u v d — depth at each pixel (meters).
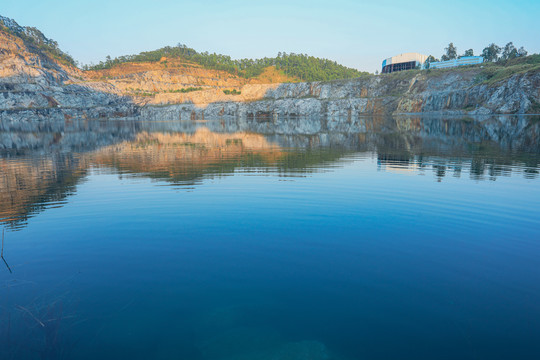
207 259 8.34
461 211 12.04
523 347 5.03
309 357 4.94
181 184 17.41
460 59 187.25
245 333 5.50
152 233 10.21
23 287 7.04
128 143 45.22
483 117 92.00
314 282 7.14
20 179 19.39
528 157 24.81
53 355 4.98
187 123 138.88
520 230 10.12
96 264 8.12
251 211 12.39
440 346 5.11
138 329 5.64
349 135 51.81
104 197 14.82
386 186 16.03
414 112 142.50
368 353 5.01
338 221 11.17
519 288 6.80
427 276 7.35
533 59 134.62
